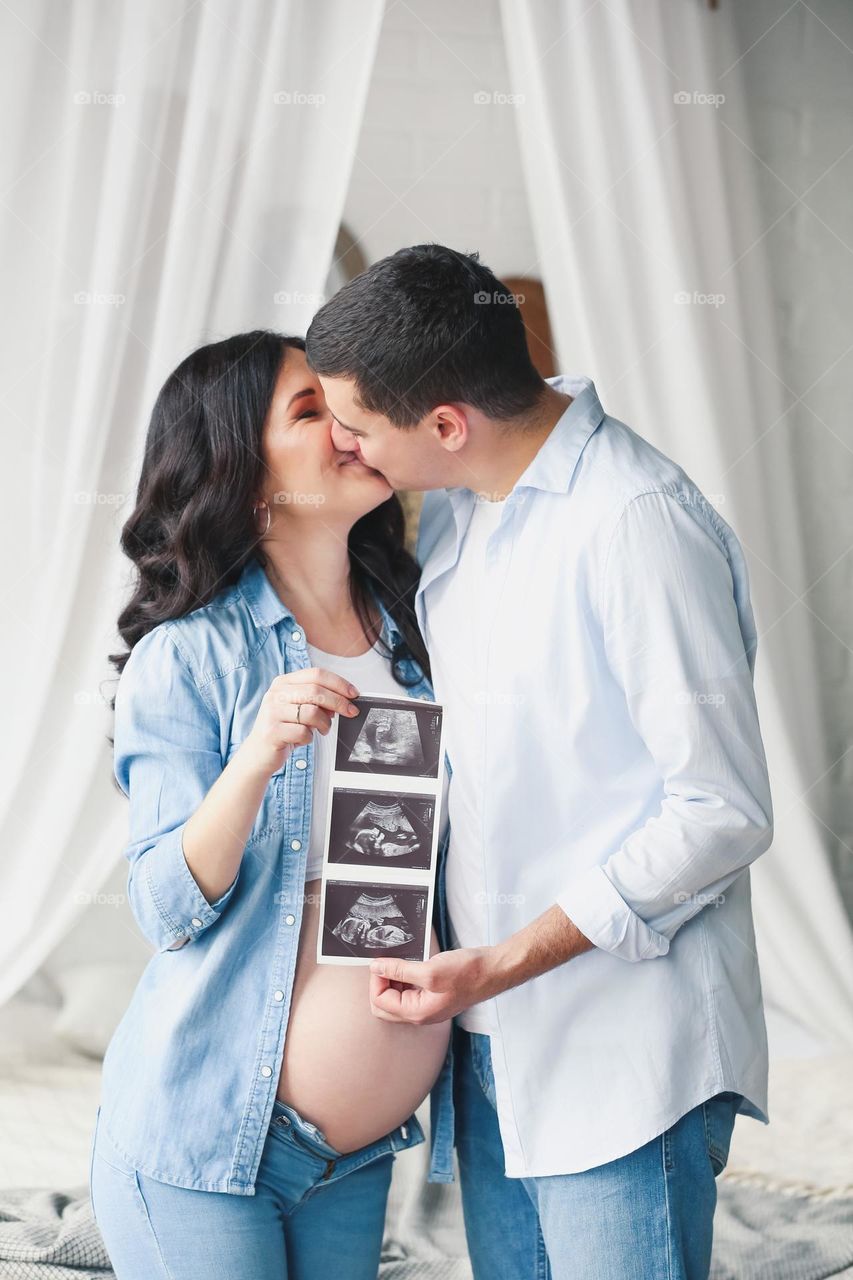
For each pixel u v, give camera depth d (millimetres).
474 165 2891
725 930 1171
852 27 3021
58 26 2213
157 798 1140
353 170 2840
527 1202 1289
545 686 1148
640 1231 1104
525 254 2922
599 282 2475
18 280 2244
